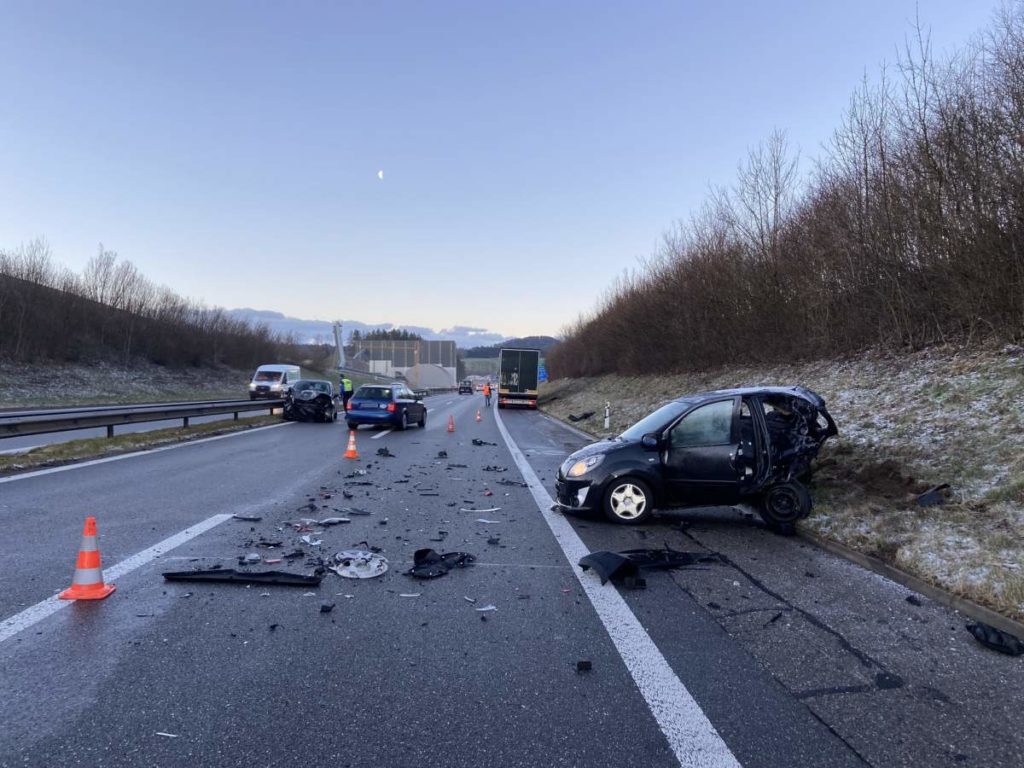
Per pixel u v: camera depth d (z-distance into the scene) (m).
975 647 4.27
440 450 15.86
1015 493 6.53
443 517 8.10
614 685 3.71
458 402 54.16
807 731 3.23
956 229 12.73
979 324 12.44
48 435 17.89
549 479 11.37
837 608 5.00
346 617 4.69
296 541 6.71
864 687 3.71
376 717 3.30
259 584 5.34
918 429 9.31
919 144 13.88
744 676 3.84
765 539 7.15
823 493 8.18
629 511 7.71
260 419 23.62
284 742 3.06
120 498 8.72
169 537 6.70
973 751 3.07
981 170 12.34
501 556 6.40
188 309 61.56
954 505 6.73
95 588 4.91
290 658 3.97
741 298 23.41
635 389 30.89
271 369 36.69
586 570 5.95
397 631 4.45
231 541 6.62
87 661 3.86
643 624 4.65
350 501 8.97
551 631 4.50
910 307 14.34
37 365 38.62
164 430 17.42
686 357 27.56
